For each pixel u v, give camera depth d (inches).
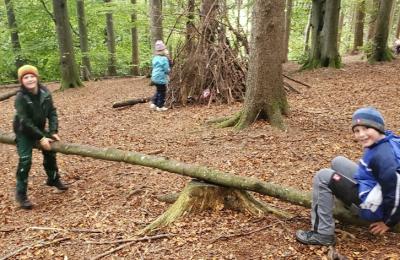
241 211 154.4
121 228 154.6
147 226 151.3
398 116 285.0
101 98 484.4
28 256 139.7
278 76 269.9
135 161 169.3
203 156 232.8
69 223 162.9
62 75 574.2
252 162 216.4
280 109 276.8
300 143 237.8
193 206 155.3
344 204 127.2
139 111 367.2
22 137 178.1
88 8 817.5
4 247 148.3
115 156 172.7
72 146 179.9
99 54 804.0
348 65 577.0
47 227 160.9
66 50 566.9
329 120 281.4
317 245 129.6
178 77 377.4
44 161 192.5
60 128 339.3
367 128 109.0
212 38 381.4
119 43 991.6
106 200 185.0
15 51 776.9
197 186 155.5
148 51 983.0
